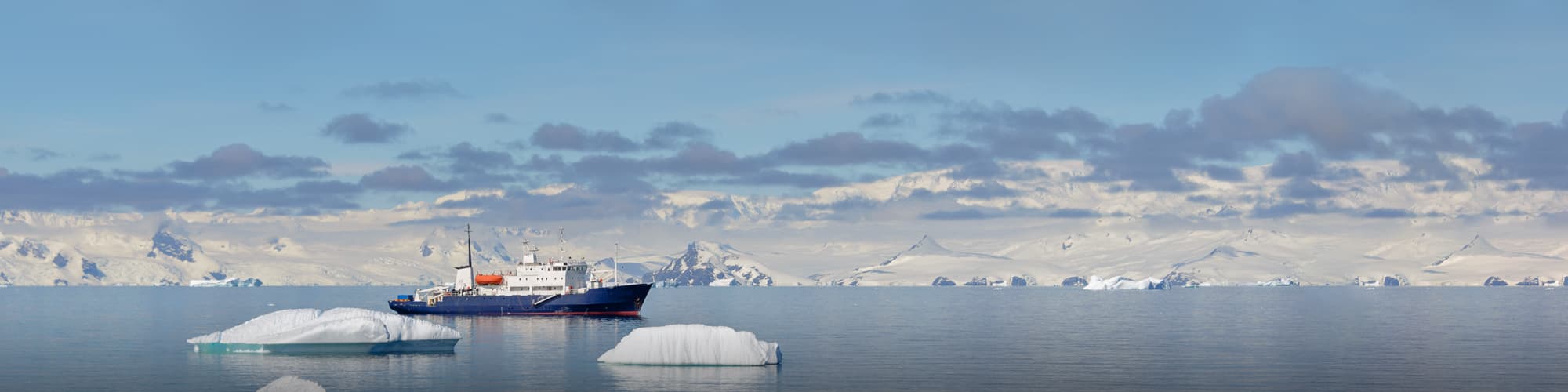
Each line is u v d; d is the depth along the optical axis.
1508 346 133.38
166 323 191.00
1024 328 174.25
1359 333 158.75
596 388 90.75
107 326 177.75
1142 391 91.62
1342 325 183.75
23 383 94.62
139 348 126.12
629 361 105.19
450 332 117.50
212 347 115.94
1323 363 111.94
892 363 111.44
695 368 101.31
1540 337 149.62
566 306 198.00
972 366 109.00
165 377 97.25
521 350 121.00
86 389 91.19
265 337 112.94
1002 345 135.38
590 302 197.50
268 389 68.25
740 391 89.75
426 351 116.12
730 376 97.56
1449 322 192.75
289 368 102.56
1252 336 153.00
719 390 89.88
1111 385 95.38
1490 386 94.88
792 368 105.75
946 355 120.44
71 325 183.12
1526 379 99.19
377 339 112.19
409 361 108.12
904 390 91.62
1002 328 174.75
